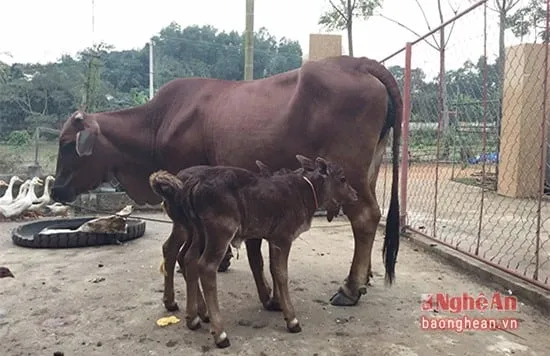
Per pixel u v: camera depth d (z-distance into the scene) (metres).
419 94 7.03
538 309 4.00
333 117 3.92
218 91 4.52
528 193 9.77
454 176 11.85
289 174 3.58
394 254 4.02
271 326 3.64
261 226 3.41
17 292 4.34
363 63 4.11
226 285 4.57
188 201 3.34
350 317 3.81
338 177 3.67
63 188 5.00
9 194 7.76
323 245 6.13
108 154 4.94
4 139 11.06
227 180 3.30
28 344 3.34
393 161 4.04
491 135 10.66
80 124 4.85
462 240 6.21
